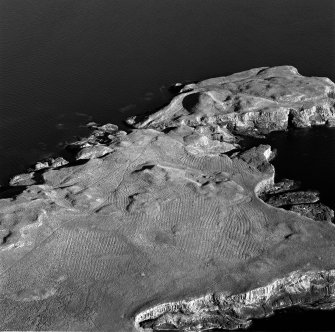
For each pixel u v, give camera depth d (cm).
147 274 11325
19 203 12662
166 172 13688
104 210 12675
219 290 11019
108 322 10525
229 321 10875
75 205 12781
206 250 11806
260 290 11056
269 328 10744
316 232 12219
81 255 11712
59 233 12131
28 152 15450
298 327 10719
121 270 11412
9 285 11175
